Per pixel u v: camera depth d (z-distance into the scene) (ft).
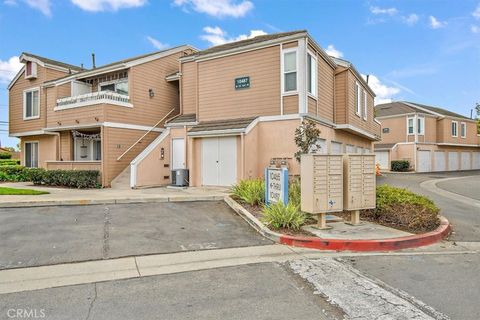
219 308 12.09
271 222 23.25
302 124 36.58
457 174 97.96
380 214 25.53
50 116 60.70
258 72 43.93
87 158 61.21
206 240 21.42
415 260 17.84
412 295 13.24
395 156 112.78
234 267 16.56
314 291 13.57
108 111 50.62
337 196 23.06
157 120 59.06
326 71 49.03
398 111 116.67
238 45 46.29
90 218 26.81
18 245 19.77
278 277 15.15
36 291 13.64
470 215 30.76
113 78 58.80
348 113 51.39
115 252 18.76
